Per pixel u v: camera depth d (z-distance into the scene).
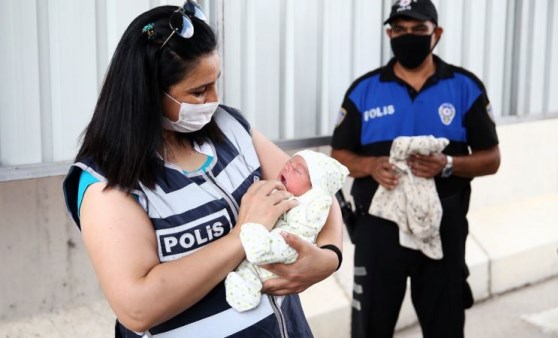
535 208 5.18
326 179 1.71
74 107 2.64
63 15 2.57
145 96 1.47
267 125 3.36
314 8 3.48
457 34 4.17
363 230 3.08
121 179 1.47
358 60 3.73
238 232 1.51
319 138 3.57
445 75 3.07
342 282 3.77
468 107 3.07
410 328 4.06
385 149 3.07
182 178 1.55
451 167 2.94
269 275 1.58
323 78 3.58
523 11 4.58
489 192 5.04
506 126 5.09
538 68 4.78
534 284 4.78
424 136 2.91
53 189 2.85
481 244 4.57
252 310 1.58
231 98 3.17
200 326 1.55
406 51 2.98
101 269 1.46
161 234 1.50
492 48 4.42
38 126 2.56
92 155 1.50
